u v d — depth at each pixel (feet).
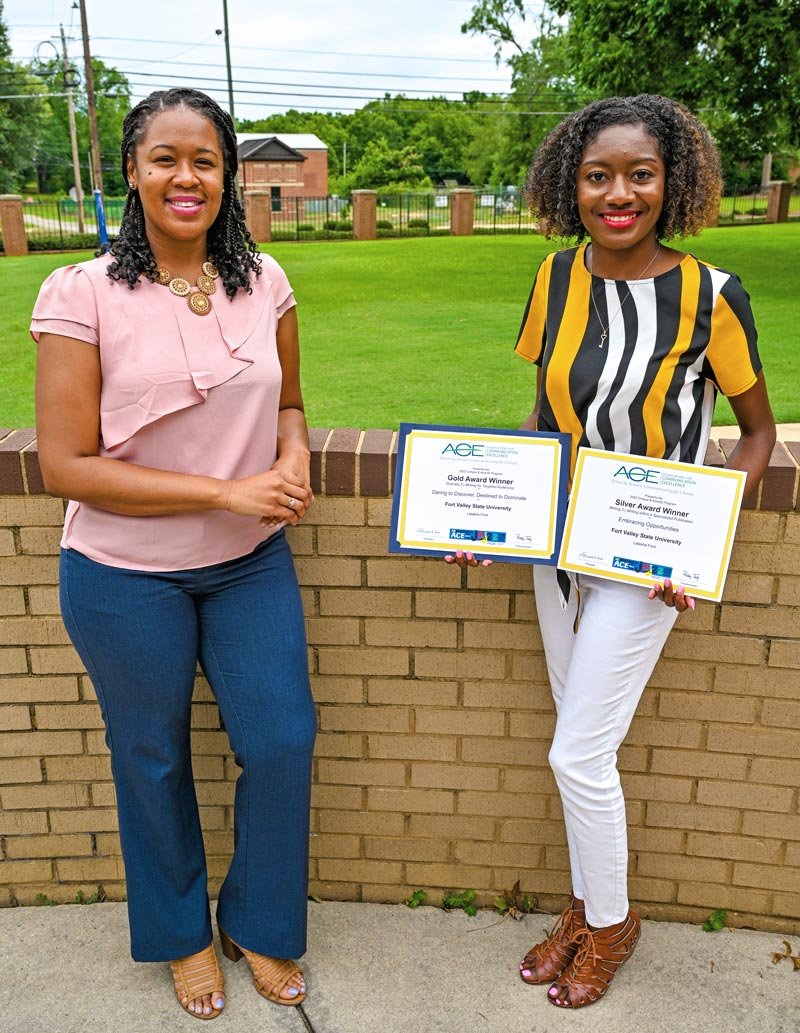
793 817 7.87
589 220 6.04
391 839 8.47
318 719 8.17
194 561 6.34
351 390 24.66
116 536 6.20
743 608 7.39
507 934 8.20
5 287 50.24
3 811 8.32
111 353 5.90
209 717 8.11
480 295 43.83
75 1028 7.18
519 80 166.50
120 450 6.10
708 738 7.78
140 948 7.32
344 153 280.92
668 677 7.67
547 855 8.34
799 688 7.51
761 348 28.50
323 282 48.98
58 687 7.94
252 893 7.22
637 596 6.39
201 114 5.85
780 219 93.71
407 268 54.54
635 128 5.85
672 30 51.70
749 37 48.52
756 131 55.67
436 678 7.96
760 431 6.32
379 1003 7.41
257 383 6.23
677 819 8.06
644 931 8.21
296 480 6.23
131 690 6.39
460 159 276.00
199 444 6.16
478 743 8.11
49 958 7.89
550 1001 7.39
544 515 6.45
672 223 6.14
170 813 6.89
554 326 6.36
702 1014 7.29
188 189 5.82
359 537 7.61
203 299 6.12
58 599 7.66
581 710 6.56
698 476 6.05
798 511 7.06
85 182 244.63
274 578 6.77
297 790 6.88
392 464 7.35
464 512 6.55
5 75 175.83
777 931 8.20
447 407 22.66
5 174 178.91
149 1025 7.22
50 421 5.90
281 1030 7.16
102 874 8.52
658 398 6.01
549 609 6.93
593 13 54.95
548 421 6.61
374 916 8.45
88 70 131.44
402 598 7.75
